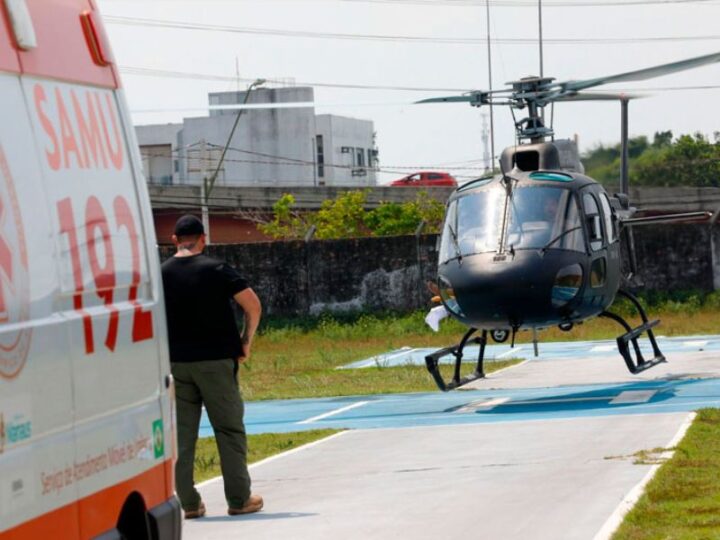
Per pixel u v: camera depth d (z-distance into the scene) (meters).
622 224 64.44
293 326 132.25
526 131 62.75
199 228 30.16
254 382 81.62
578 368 78.12
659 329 114.06
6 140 16.45
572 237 57.28
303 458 40.75
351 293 134.50
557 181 58.47
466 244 57.47
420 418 53.47
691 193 161.75
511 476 34.22
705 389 58.41
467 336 65.00
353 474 36.34
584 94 66.25
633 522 26.42
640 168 163.62
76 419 17.56
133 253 20.16
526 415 51.69
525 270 55.66
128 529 19.84
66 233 17.75
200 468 40.56
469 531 26.70
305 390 73.81
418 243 133.75
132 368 19.70
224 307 29.66
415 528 27.33
